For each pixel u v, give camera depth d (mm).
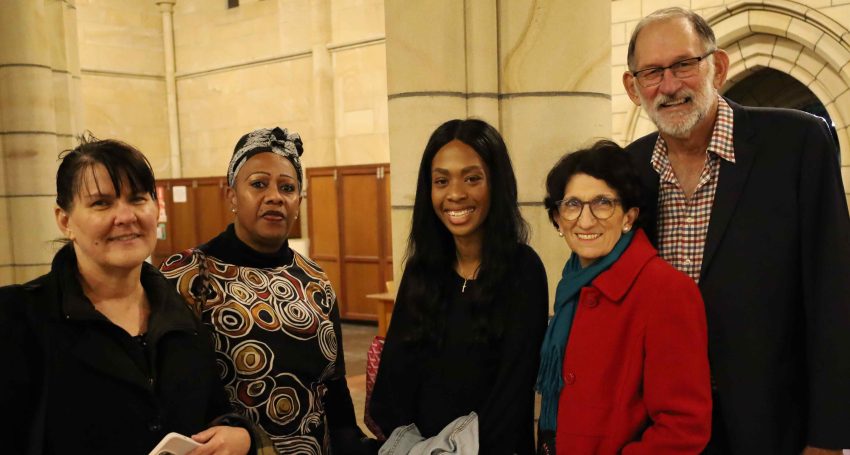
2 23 4477
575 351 1562
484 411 1584
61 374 1300
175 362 1433
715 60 1673
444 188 1646
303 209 9000
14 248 4594
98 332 1343
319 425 1810
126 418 1341
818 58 5645
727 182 1631
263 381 1688
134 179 1375
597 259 1601
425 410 1676
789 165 1594
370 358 1953
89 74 9836
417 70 2176
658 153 1764
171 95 10438
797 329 1612
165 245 10203
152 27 10328
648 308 1479
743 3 5762
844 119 5590
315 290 1892
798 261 1586
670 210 1729
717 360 1594
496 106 2234
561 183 1616
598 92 2254
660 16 1652
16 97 4508
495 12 2215
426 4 2158
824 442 1495
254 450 1521
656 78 1635
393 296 5484
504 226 1644
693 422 1409
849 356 1487
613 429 1493
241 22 9656
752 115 1676
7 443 1271
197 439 1416
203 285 1699
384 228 8195
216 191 9758
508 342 1607
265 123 9570
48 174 4645
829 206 1545
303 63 9094
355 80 8633
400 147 2223
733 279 1587
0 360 1262
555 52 2195
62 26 5379
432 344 1676
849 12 5332
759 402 1556
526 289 1646
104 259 1356
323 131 8891
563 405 1565
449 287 1710
